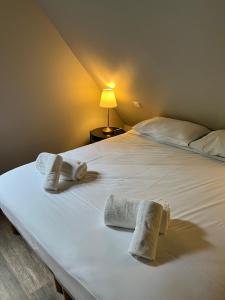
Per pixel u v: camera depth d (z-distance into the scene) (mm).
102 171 1875
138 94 2699
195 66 1870
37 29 2496
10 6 2281
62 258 1141
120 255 1106
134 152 2209
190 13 1483
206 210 1394
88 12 2037
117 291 959
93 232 1249
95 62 2686
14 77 2490
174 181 1716
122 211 1258
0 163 2676
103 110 3359
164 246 1147
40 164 1849
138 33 1900
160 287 953
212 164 1959
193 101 2248
